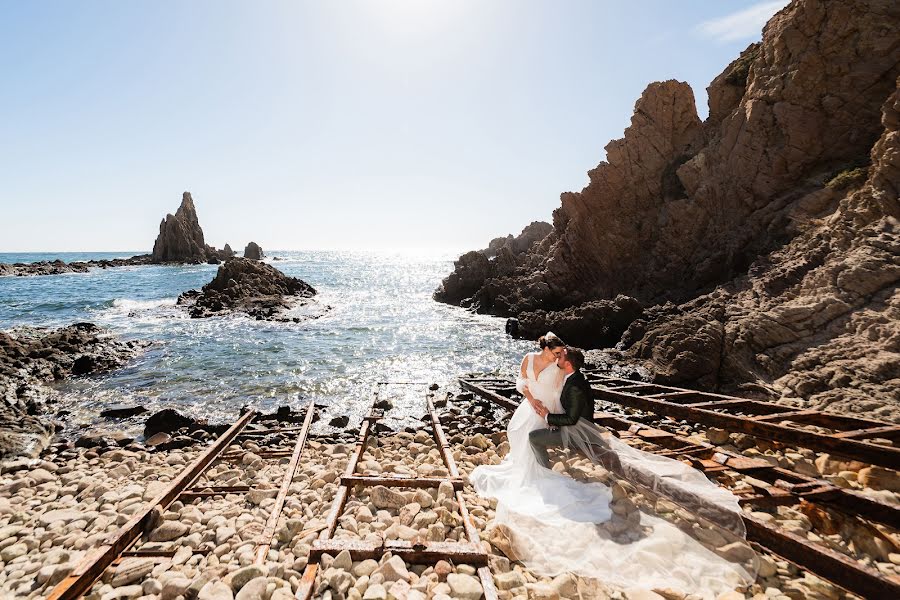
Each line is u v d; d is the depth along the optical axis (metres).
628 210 33.09
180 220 116.50
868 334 11.73
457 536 4.87
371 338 24.39
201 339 23.22
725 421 7.51
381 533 4.94
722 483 5.72
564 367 5.53
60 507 6.22
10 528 5.46
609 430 7.72
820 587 3.69
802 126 24.27
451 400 13.09
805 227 20.30
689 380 14.10
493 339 24.50
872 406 9.15
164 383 15.05
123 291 48.84
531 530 4.54
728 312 16.70
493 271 45.16
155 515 5.31
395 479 6.21
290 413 11.55
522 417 5.92
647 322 20.66
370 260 194.25
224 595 3.84
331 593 3.90
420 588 3.94
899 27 22.39
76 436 10.41
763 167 25.44
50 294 45.25
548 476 5.29
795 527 4.66
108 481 7.12
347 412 12.02
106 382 15.19
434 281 77.69
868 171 18.91
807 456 6.80
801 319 13.46
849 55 23.41
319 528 5.04
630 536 4.27
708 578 3.74
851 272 13.58
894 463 5.39
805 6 24.69
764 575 3.88
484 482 5.97
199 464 7.34
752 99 26.89
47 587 4.18
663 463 5.13
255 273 43.69
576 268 34.19
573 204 34.47
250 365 17.69
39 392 13.91
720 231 27.08
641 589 3.64
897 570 3.99
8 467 7.93
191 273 79.69
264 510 5.77
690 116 33.31
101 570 4.25
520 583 4.00
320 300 43.72
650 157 33.25
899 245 13.46
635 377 15.41
